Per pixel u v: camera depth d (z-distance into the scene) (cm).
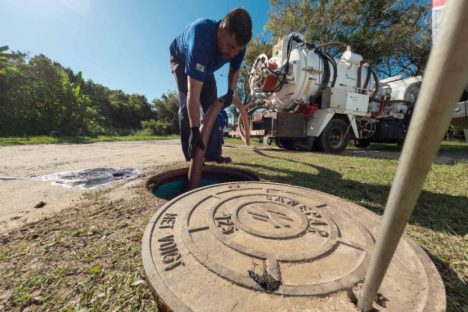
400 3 1454
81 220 169
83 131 1559
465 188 267
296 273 91
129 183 262
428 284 88
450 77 44
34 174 330
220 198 160
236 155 532
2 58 1264
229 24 226
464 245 143
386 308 77
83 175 318
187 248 104
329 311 75
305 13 1476
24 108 1288
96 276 111
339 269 94
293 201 159
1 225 165
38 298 97
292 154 574
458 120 429
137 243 138
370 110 759
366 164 420
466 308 95
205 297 79
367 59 1430
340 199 167
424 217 186
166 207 143
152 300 97
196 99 236
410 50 1494
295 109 694
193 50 229
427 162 51
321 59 660
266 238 112
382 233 63
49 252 129
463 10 41
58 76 1520
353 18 1382
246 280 86
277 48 687
